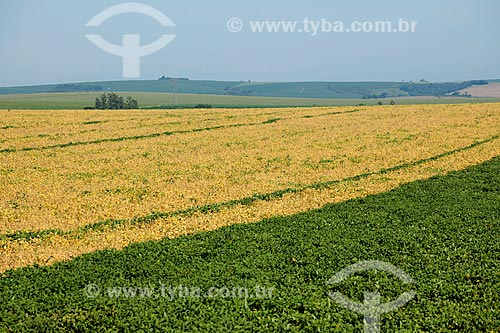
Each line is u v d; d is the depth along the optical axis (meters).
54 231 23.11
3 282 17.08
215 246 20.48
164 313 14.34
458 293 15.52
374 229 22.02
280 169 35.69
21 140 45.69
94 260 19.08
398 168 35.19
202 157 39.59
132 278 17.11
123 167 36.44
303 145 43.91
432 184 30.22
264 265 18.16
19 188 30.81
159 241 21.19
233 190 30.11
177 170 35.56
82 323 14.09
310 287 16.12
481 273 16.97
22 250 20.73
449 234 21.08
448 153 39.31
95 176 33.91
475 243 19.97
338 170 34.94
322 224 23.05
